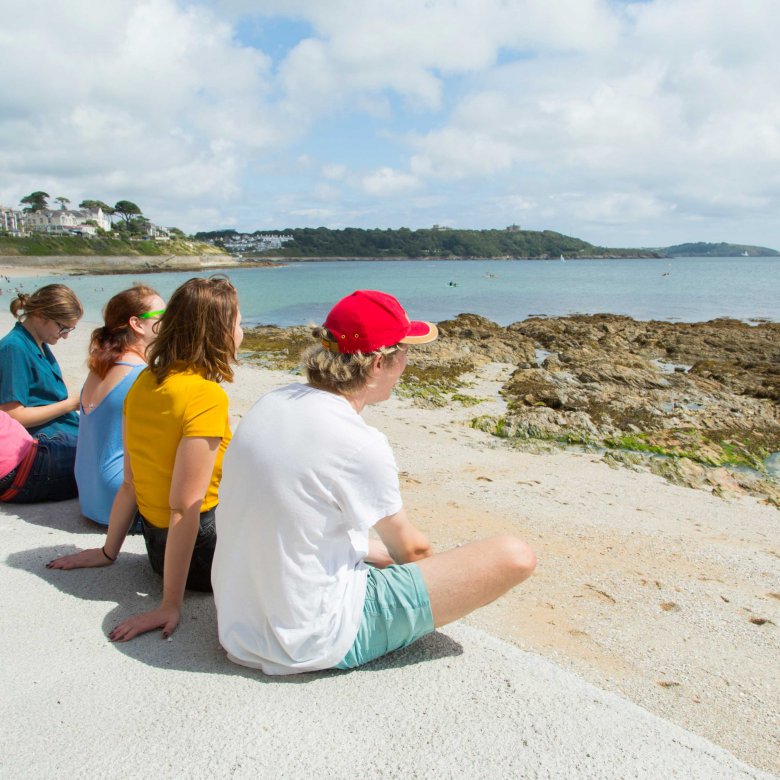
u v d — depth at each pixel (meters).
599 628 4.72
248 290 55.09
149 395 2.79
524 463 8.83
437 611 2.46
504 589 2.52
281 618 2.28
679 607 5.09
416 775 2.02
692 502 7.65
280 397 2.30
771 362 17.16
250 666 2.50
